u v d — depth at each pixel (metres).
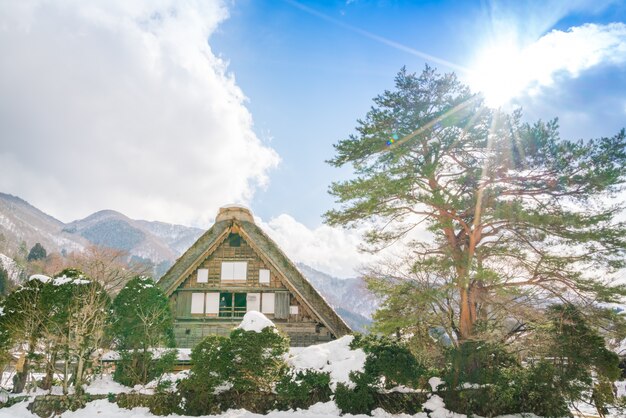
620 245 16.62
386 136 19.44
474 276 17.64
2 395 17.03
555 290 18.36
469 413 15.88
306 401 16.33
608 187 17.33
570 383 16.67
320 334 26.02
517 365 17.58
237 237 28.14
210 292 27.28
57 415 15.73
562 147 17.41
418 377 16.48
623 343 21.19
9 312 17.52
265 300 27.00
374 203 19.02
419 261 18.50
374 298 20.94
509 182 18.67
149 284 18.95
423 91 20.23
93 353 18.67
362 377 16.38
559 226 17.36
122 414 15.78
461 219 18.59
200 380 16.30
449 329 18.70
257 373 16.27
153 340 18.19
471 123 18.72
